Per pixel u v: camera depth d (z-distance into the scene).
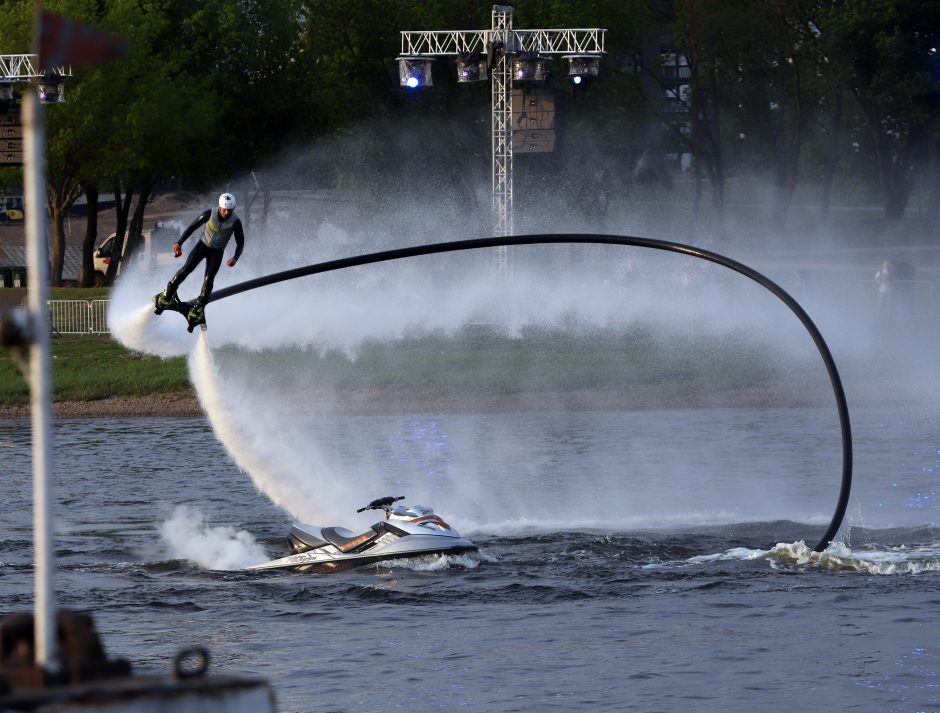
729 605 43.38
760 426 104.44
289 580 48.78
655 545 53.81
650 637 39.53
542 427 107.12
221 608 44.56
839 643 38.25
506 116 149.88
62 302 161.38
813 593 44.75
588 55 147.12
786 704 32.47
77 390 132.88
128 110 198.00
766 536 56.12
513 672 36.03
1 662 16.33
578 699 33.41
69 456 93.56
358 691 34.44
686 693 33.69
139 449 97.69
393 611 43.53
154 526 62.69
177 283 50.03
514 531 58.53
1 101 140.00
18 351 15.46
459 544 50.56
